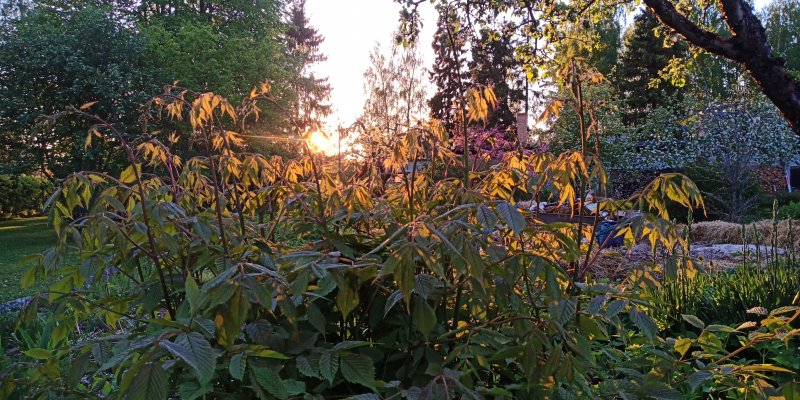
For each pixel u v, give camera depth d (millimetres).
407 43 7980
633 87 32906
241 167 2082
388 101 20125
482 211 1597
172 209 1776
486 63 8523
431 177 2213
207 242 1776
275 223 2146
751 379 1961
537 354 1661
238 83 23375
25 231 24078
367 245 2053
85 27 19844
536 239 2068
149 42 21719
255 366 1436
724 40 6230
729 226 12742
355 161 2268
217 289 1329
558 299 1633
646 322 1675
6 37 19688
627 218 1893
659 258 3635
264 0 28141
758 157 17578
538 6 8539
